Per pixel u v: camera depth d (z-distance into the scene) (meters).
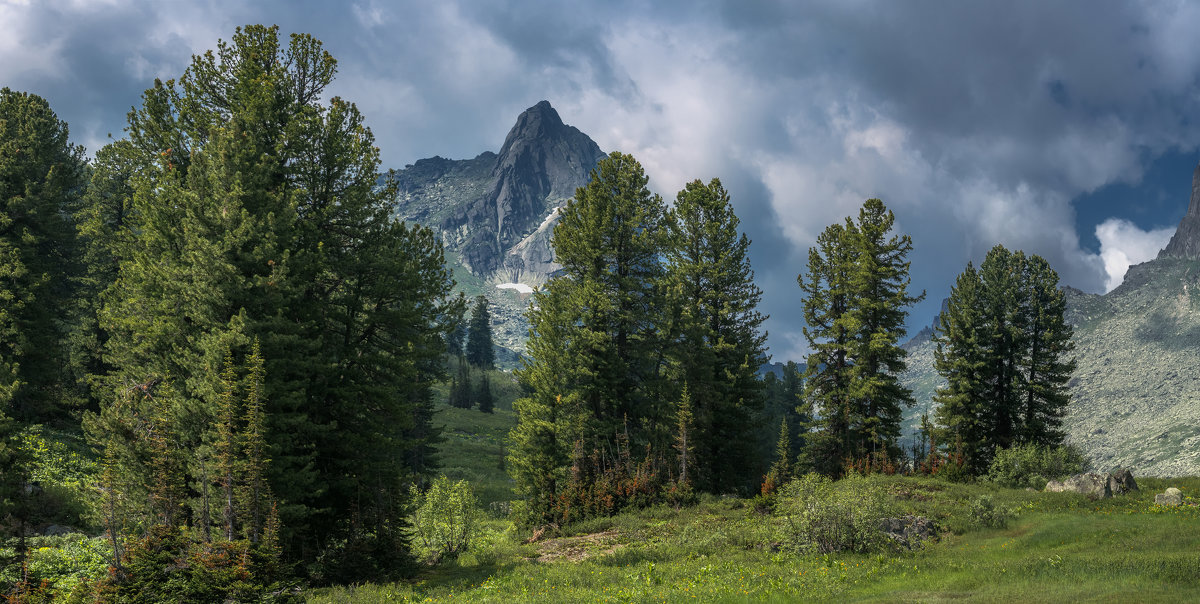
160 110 27.97
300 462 23.72
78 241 45.81
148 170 27.39
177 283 23.58
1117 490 32.91
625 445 43.16
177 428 23.02
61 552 22.55
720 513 35.59
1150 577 14.83
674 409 46.88
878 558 22.41
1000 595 14.55
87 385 46.19
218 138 25.06
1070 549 20.84
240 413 22.38
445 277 31.31
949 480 41.53
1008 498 32.72
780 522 29.44
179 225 25.28
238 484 21.64
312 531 25.48
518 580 22.23
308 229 27.14
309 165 28.33
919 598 15.10
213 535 21.39
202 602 17.88
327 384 26.59
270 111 27.52
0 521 23.84
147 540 18.95
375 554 24.02
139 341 26.06
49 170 44.84
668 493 39.25
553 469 42.25
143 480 21.59
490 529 43.66
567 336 45.62
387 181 30.42
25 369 39.53
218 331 23.25
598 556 26.81
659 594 18.08
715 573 21.53
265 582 19.23
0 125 43.00
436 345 30.83
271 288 24.06
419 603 19.67
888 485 36.41
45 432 37.97
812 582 18.70
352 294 28.62
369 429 27.34
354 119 29.42
